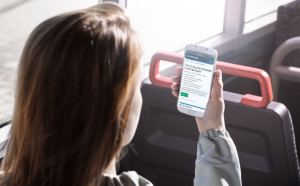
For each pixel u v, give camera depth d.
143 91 1.39
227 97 1.28
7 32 1.59
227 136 0.75
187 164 1.40
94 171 0.53
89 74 0.49
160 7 2.35
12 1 1.69
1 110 1.39
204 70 1.02
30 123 0.51
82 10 0.54
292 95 2.41
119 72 0.51
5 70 1.53
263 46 3.07
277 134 1.20
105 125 0.51
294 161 1.28
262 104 1.20
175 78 1.06
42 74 0.49
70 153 0.51
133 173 0.61
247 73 1.20
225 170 0.69
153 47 2.22
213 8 2.67
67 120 0.49
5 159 0.59
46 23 0.52
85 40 0.49
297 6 2.95
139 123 1.44
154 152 1.45
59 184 0.52
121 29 0.52
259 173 1.29
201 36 2.55
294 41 2.35
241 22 2.68
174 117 1.38
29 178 0.53
